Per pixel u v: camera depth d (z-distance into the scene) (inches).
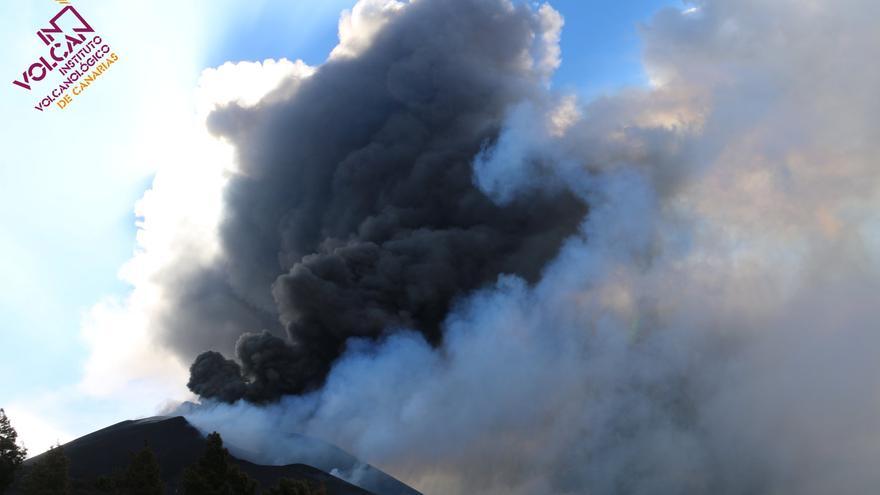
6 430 2388.0
